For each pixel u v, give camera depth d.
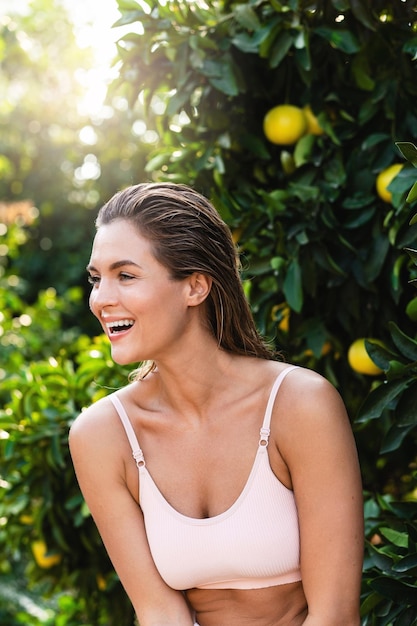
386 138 2.00
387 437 1.77
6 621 4.16
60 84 6.99
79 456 1.69
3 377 3.96
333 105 2.13
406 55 1.99
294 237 2.06
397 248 1.97
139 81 2.21
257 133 2.25
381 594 1.70
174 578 1.59
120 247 1.54
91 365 2.49
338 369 2.29
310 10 2.03
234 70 2.12
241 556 1.54
